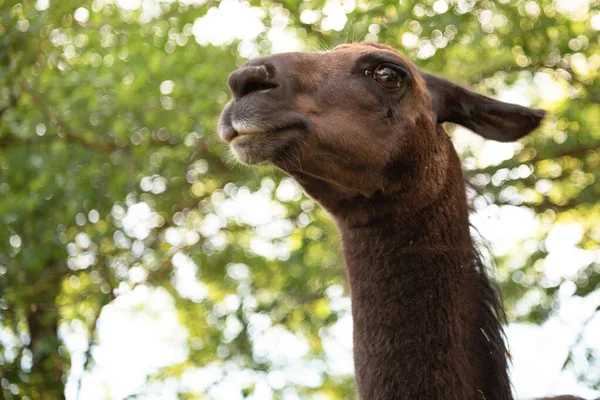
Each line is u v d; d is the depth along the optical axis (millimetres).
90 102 10102
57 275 10297
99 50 10852
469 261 6234
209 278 12023
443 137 6590
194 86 10398
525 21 10430
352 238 6309
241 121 5805
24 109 10453
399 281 6074
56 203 10352
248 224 11703
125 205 10836
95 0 10977
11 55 9781
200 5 11125
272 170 10328
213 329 11688
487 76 10922
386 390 5867
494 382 5992
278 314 11344
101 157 10688
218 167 11305
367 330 6059
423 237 6176
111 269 10750
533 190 11273
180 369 11945
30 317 10000
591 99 10852
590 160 11125
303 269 11180
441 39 10219
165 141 11164
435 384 5793
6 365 9117
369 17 9758
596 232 11680
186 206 11633
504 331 6242
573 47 10688
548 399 7336
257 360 11000
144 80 10188
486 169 10633
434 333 5914
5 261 9719
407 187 6211
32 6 9719
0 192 10578
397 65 6223
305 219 11305
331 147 6020
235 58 10898
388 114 6180
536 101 11680
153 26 11070
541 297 11125
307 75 6090
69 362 9719
